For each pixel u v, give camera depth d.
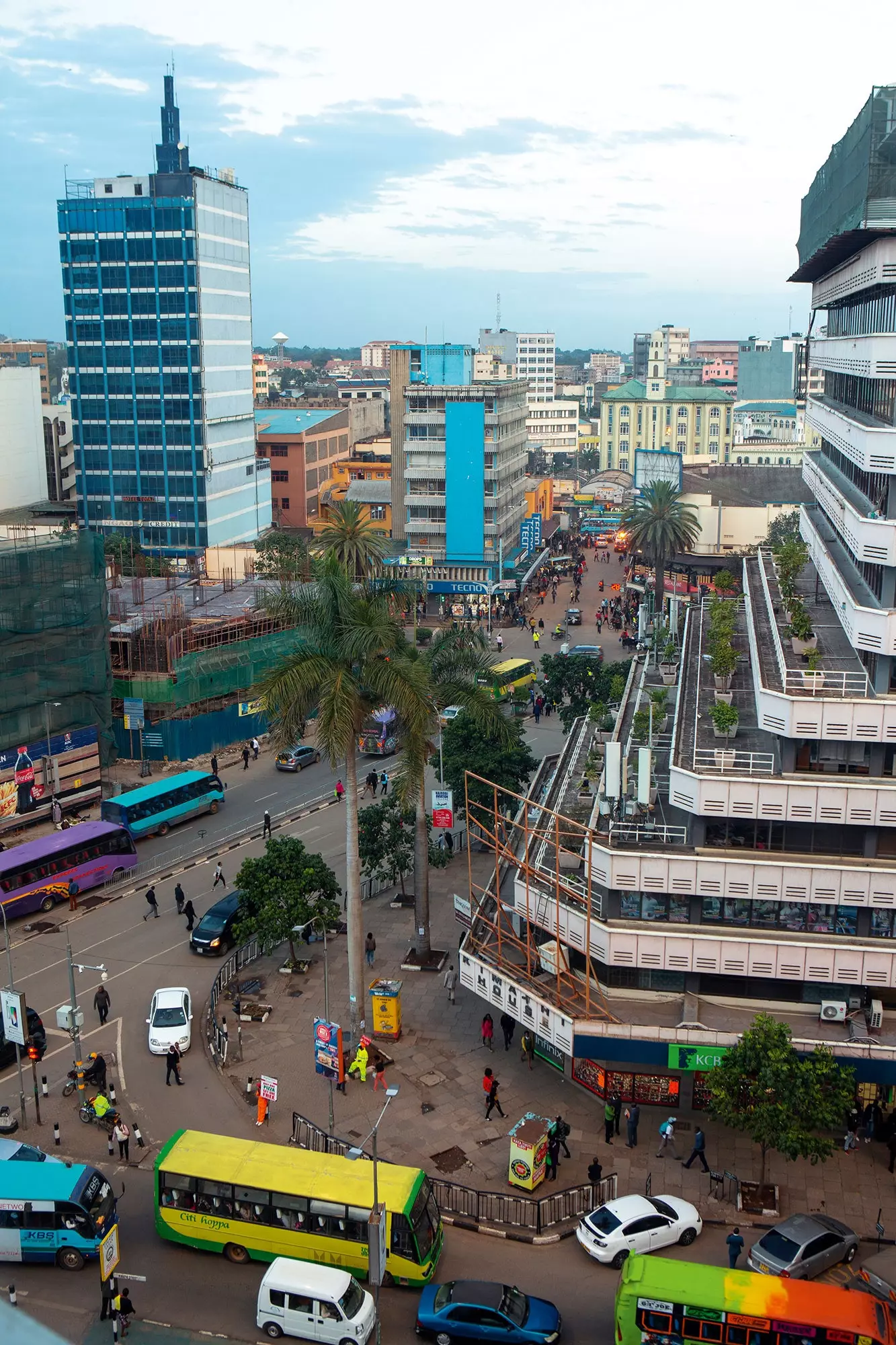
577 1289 34.94
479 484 134.50
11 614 70.12
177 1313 33.69
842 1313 30.39
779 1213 38.44
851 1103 38.22
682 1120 43.97
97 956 57.09
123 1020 51.22
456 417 133.88
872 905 40.12
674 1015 41.91
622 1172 40.62
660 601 115.00
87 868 64.00
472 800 64.62
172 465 147.75
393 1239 34.62
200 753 87.56
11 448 156.75
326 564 47.00
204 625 91.12
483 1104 44.69
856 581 48.00
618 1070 44.47
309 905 53.78
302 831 72.69
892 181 41.81
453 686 53.12
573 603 145.62
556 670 87.81
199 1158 36.56
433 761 66.12
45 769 73.44
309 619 46.50
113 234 142.50
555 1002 42.97
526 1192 38.97
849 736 39.84
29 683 72.06
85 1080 44.06
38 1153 39.38
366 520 101.75
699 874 40.97
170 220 140.75
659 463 131.12
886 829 40.84
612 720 58.38
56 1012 51.56
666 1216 36.75
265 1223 35.44
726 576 70.19
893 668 40.78
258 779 83.62
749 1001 42.44
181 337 143.88
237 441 157.12
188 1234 36.28
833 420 52.31
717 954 41.28
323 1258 35.09
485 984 46.44
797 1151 36.41
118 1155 41.56
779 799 40.16
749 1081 37.66
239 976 55.00
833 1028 40.81
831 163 50.09
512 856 47.78
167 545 149.75
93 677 78.06
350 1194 35.00
